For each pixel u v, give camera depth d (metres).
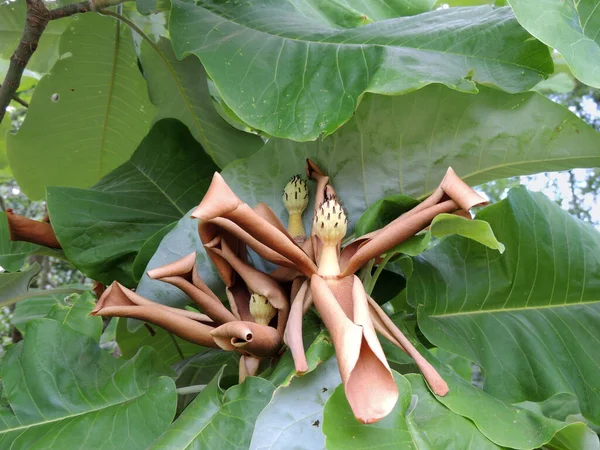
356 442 0.32
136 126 0.79
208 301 0.38
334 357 0.36
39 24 0.54
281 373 0.37
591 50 0.39
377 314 0.35
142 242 0.55
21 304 0.67
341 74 0.44
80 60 0.73
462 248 0.49
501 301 0.48
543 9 0.39
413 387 0.36
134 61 0.73
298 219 0.45
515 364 0.45
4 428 0.39
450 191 0.34
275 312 0.38
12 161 0.79
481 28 0.45
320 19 0.62
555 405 0.48
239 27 0.50
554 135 0.44
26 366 0.42
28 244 0.58
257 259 0.46
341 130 0.47
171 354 0.71
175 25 0.51
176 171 0.61
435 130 0.46
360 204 0.47
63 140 0.79
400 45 0.45
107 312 0.37
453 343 0.44
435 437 0.34
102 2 0.56
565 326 0.48
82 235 0.53
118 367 0.44
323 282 0.33
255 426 0.33
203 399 0.38
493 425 0.35
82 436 0.39
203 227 0.36
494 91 0.44
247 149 0.68
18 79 0.56
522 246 0.49
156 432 0.39
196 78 0.66
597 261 0.50
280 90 0.45
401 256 0.43
